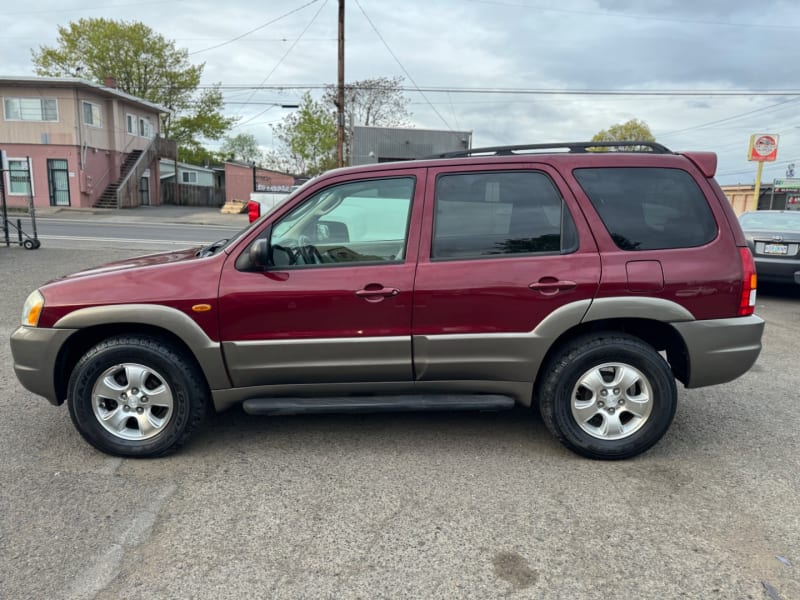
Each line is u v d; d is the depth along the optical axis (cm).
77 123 3041
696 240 353
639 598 238
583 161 358
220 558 263
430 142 2975
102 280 352
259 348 347
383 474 341
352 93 3453
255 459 360
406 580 249
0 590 240
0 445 375
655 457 367
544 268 346
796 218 948
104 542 274
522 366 354
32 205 1388
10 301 799
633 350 348
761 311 827
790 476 343
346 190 357
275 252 352
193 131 5031
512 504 309
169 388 352
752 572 254
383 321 347
